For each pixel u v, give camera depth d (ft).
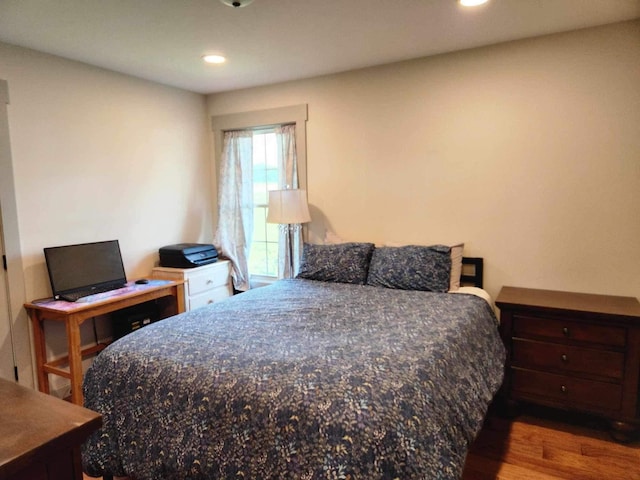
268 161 13.14
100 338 10.76
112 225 11.03
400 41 9.03
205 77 11.53
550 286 9.39
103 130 10.68
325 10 7.38
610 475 6.70
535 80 9.09
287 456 4.45
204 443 5.04
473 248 10.12
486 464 7.00
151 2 6.94
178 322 7.23
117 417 5.84
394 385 4.74
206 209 13.91
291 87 12.09
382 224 11.23
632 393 7.46
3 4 6.95
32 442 2.69
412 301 8.41
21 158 9.02
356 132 11.30
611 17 7.98
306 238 12.39
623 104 8.39
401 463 4.10
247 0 6.88
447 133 10.14
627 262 8.65
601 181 8.72
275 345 6.02
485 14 7.71
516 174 9.49
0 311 8.75
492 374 7.21
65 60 9.78
